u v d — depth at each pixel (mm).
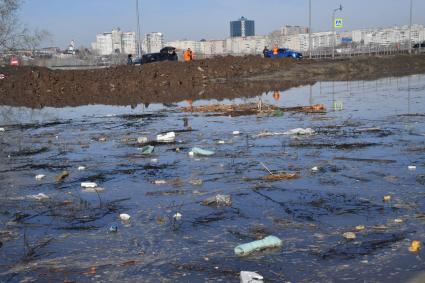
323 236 5887
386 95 23422
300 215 6668
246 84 35531
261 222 6457
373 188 7836
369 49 67500
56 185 8781
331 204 7105
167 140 13094
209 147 11883
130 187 8469
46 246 5871
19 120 19188
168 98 27641
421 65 46938
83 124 17469
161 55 53031
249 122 16188
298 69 42906
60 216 6992
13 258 5535
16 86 34469
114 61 66500
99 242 5945
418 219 6352
